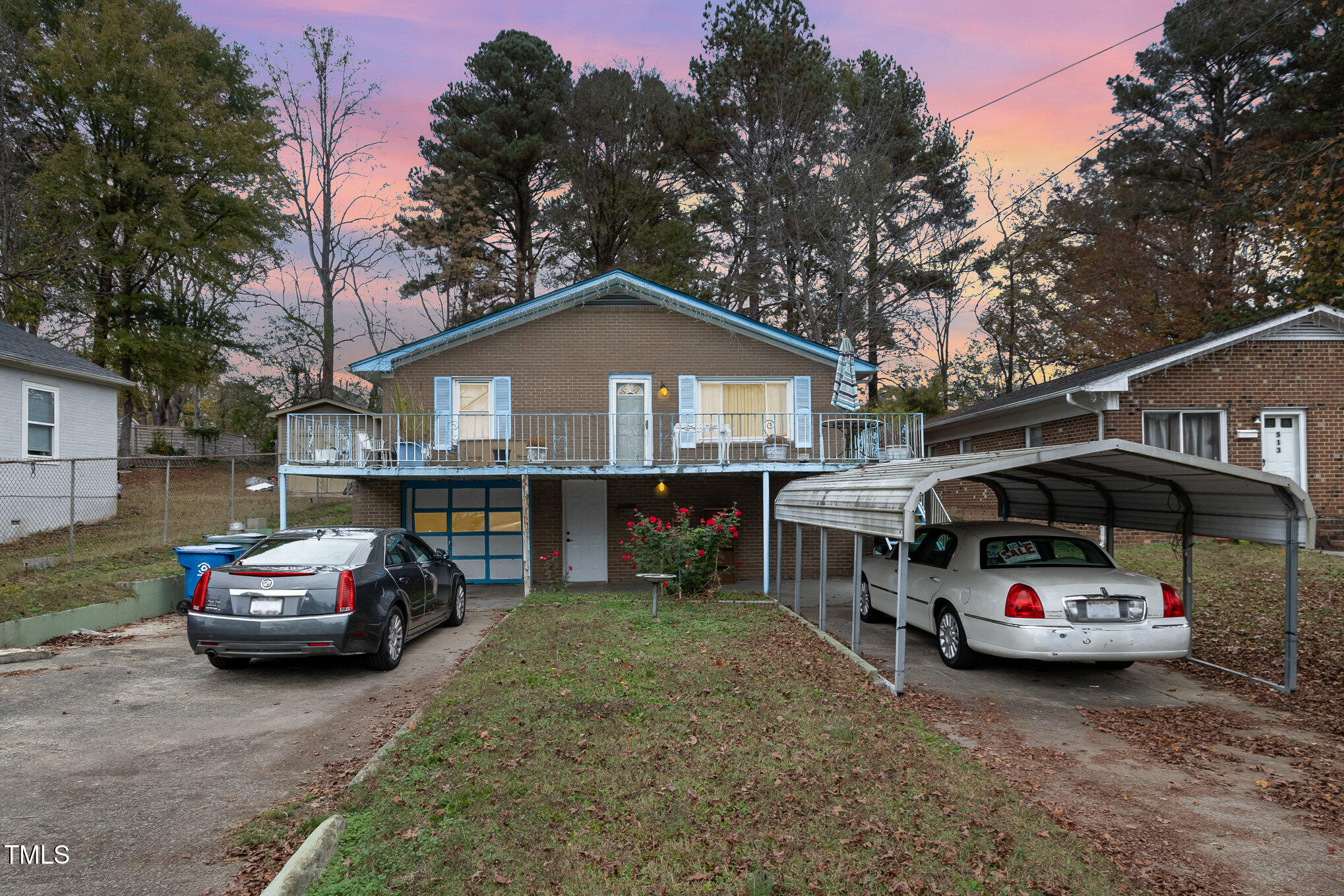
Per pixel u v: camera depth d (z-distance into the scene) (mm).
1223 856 4078
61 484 17375
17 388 16266
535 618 10719
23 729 6250
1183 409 16375
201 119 29625
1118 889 3713
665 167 33562
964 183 31484
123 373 30125
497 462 14672
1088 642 6961
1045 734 6059
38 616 9391
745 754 5367
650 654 8391
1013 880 3773
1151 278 27297
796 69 27625
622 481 16828
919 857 3975
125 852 4121
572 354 16781
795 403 16906
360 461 14531
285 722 6484
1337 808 4672
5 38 26031
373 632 7969
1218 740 5941
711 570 13664
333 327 34531
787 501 11062
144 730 6266
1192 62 26156
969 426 23297
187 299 32438
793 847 4070
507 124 33531
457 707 6414
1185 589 8406
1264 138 22859
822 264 29422
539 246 37656
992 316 34469
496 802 4582
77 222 27188
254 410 38219
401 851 4004
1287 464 16516
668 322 16922
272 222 31344
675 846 4078
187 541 15219
